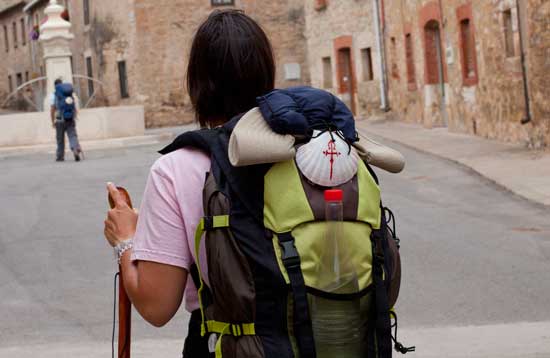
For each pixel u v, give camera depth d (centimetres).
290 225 256
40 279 1010
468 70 2489
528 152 1911
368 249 263
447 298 839
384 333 263
